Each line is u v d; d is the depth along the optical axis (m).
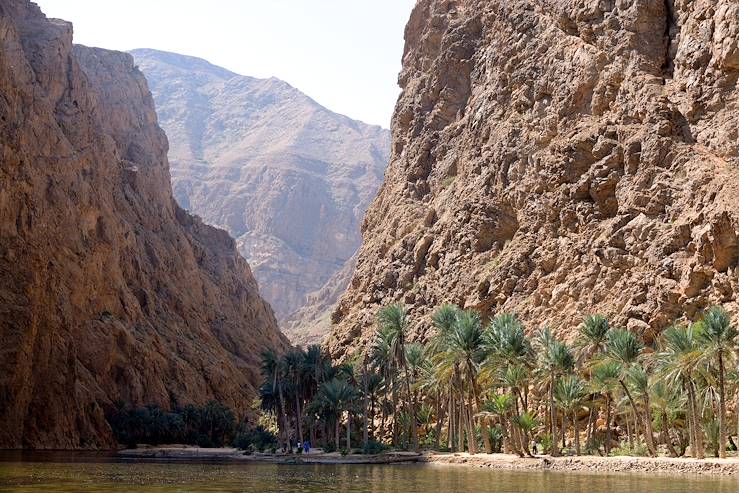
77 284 138.12
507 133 109.94
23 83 145.50
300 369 101.69
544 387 74.56
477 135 119.88
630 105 93.62
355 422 106.31
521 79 113.06
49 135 148.00
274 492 45.94
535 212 100.50
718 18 86.44
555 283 92.50
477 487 47.88
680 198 82.75
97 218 155.62
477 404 77.62
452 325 81.56
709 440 64.88
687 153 84.62
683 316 76.44
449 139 130.88
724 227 74.94
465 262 109.00
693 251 78.38
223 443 134.00
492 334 72.38
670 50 94.38
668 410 64.31
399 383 90.62
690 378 60.19
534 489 45.81
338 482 53.34
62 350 115.81
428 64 145.00
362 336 122.38
